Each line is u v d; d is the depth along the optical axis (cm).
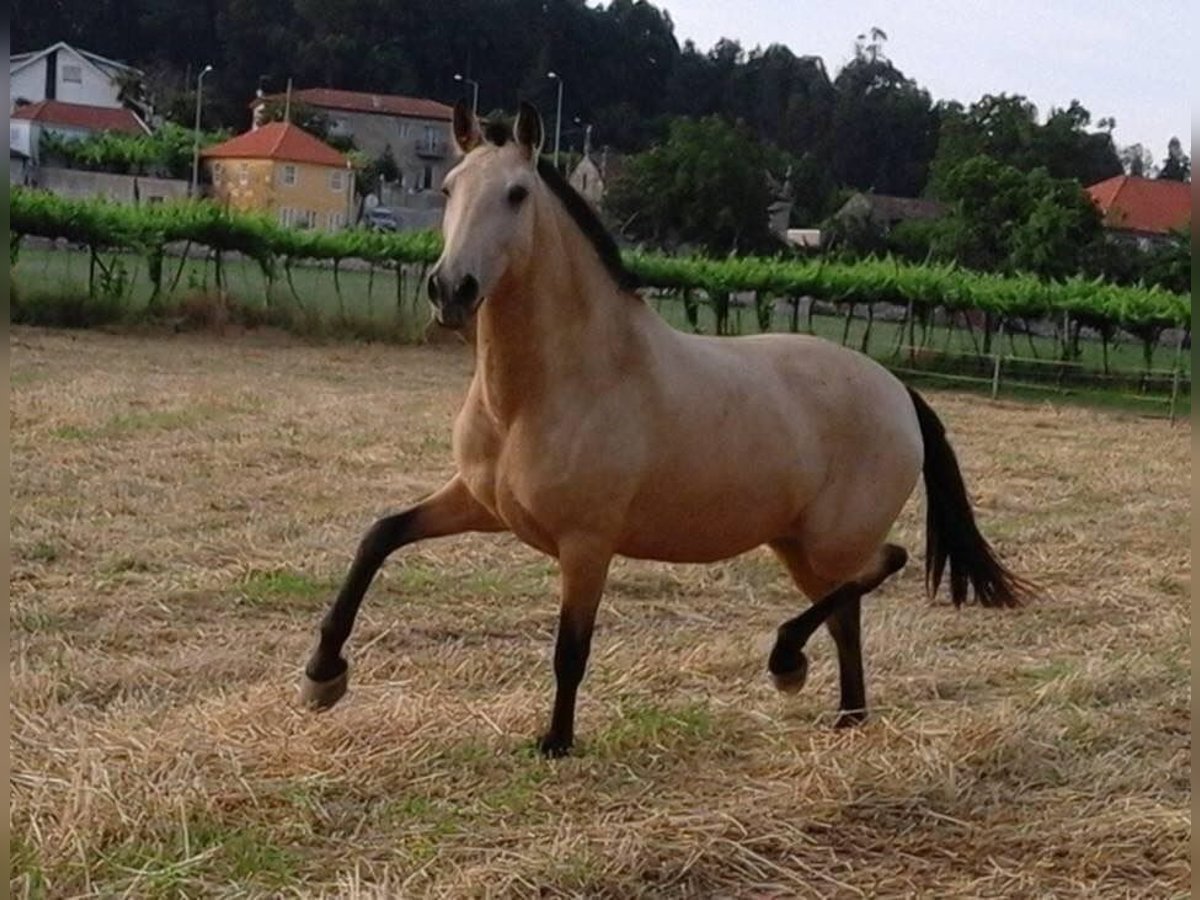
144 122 7325
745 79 8612
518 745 546
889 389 614
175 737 523
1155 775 561
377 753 525
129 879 418
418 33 8381
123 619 728
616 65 7900
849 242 5091
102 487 1079
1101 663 710
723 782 529
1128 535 1141
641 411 527
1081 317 2891
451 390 2056
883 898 448
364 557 546
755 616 820
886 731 582
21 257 2945
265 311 2811
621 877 441
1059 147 5941
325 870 436
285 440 1388
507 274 494
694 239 4638
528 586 841
